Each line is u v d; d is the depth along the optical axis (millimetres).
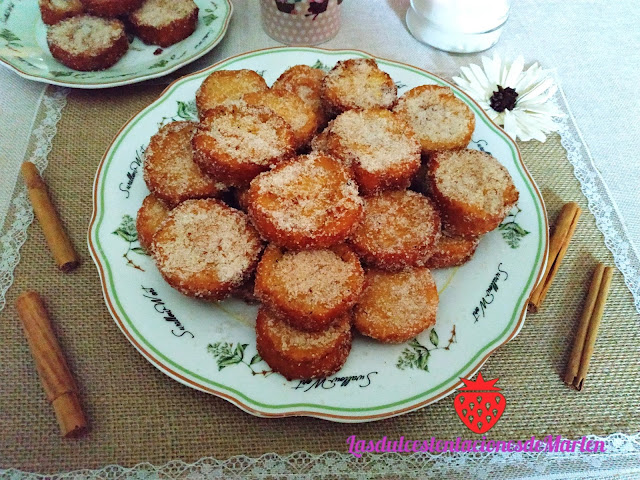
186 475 239
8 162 336
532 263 293
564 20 460
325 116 341
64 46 372
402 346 269
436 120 326
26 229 307
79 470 238
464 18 407
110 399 257
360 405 246
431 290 279
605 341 287
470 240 297
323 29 419
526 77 397
